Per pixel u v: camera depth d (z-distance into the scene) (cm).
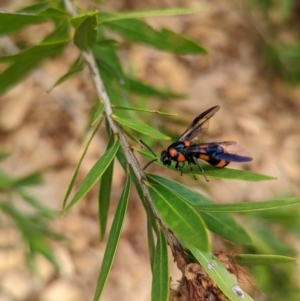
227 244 28
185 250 20
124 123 22
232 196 52
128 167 22
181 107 59
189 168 22
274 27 65
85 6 44
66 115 57
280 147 61
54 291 49
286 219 31
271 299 29
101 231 23
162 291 20
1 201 34
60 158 55
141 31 27
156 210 20
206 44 68
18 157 54
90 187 20
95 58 26
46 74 57
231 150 22
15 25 24
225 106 63
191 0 70
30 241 34
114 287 50
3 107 57
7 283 49
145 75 62
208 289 20
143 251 53
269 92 66
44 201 52
